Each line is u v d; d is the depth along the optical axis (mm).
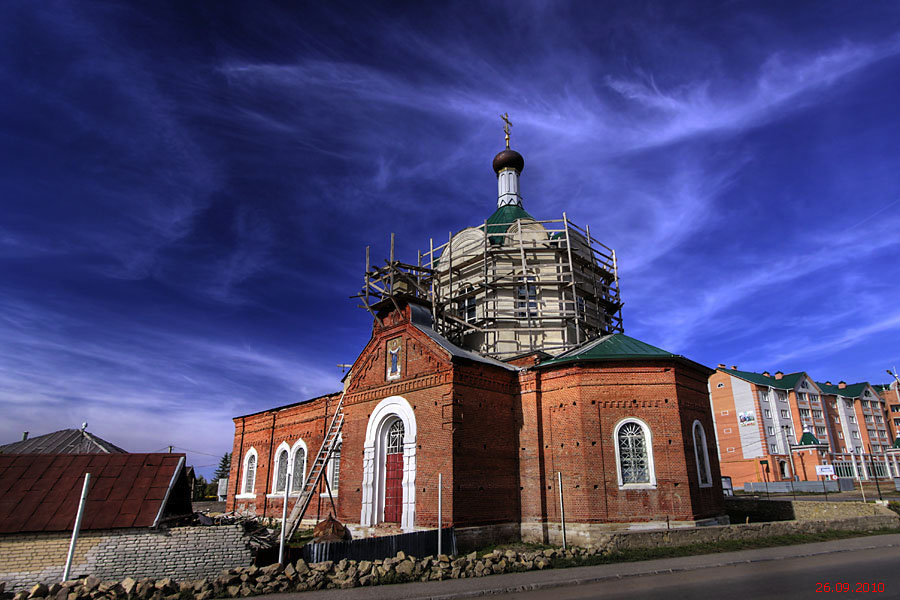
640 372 24312
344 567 16156
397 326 27250
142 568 15281
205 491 77250
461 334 35125
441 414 23531
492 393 25188
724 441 80312
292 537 26000
